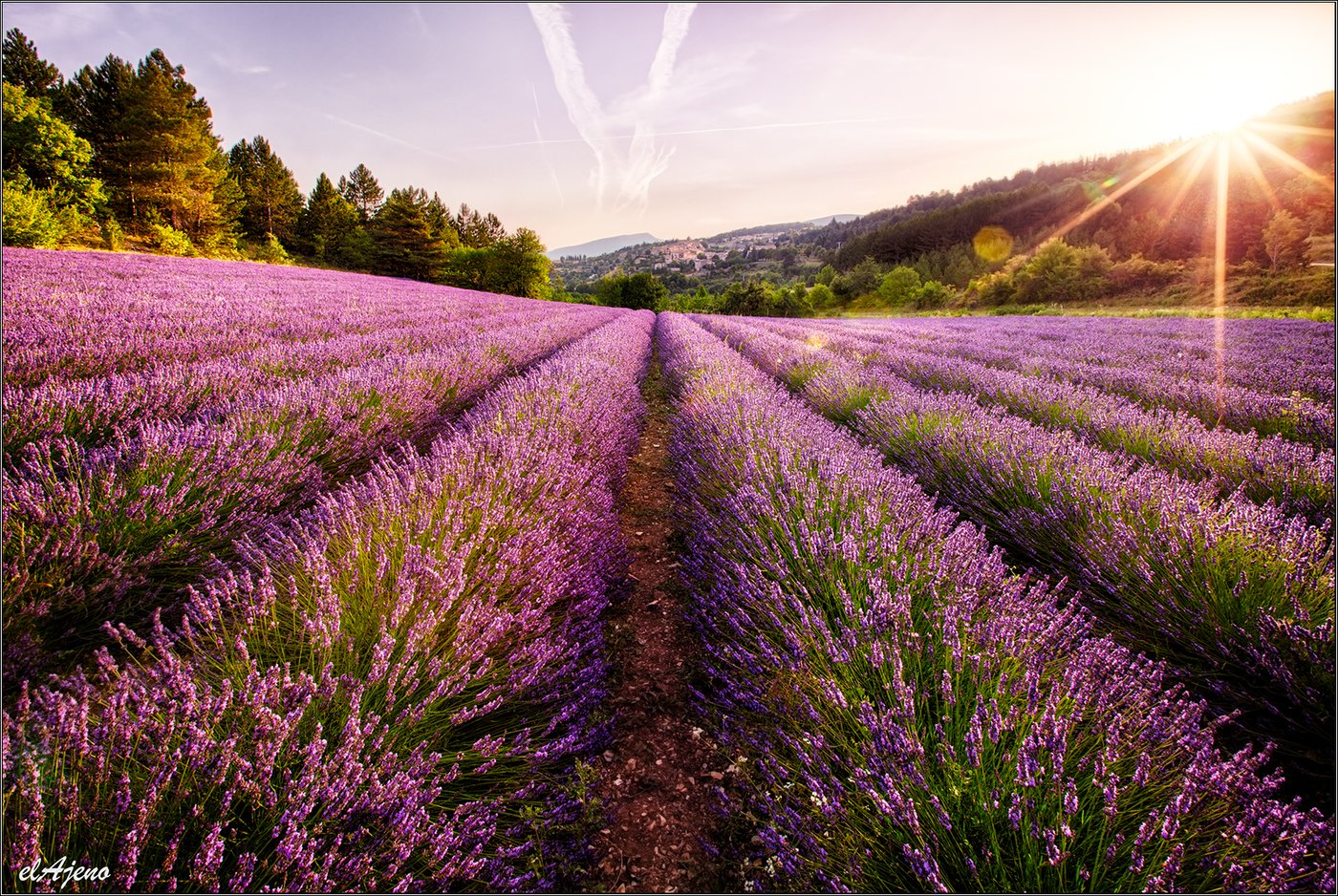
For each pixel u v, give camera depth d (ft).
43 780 4.27
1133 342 42.14
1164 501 10.03
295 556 7.96
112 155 110.63
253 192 170.40
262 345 21.97
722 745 7.45
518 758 6.44
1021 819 4.69
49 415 10.55
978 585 8.01
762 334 55.47
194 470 9.87
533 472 11.76
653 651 9.65
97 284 31.63
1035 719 5.63
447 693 6.20
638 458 21.76
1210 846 4.54
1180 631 8.29
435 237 192.65
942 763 5.28
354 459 14.17
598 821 6.27
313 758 4.85
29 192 70.54
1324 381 22.06
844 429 18.22
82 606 7.27
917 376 29.66
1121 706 6.06
